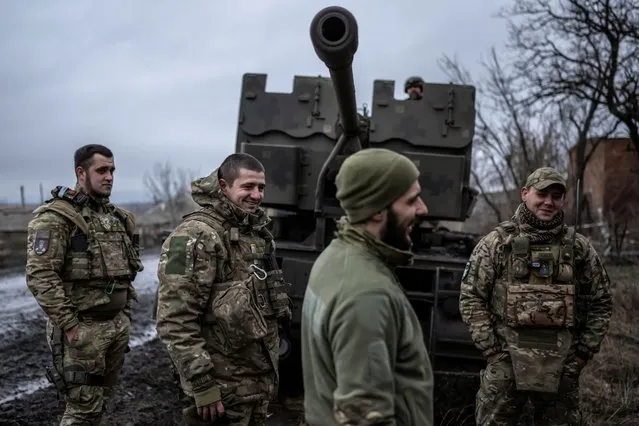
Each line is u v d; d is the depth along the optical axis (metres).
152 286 12.30
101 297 3.37
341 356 1.61
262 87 6.09
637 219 15.58
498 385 3.11
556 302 3.02
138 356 6.35
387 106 5.89
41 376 5.50
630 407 4.51
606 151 17.78
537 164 13.98
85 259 3.32
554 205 3.10
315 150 5.52
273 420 4.50
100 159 3.46
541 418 3.15
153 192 45.53
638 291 7.74
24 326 7.81
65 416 3.27
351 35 3.70
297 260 4.64
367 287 1.64
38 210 3.30
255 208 2.96
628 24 9.91
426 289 4.75
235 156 2.93
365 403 1.56
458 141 5.77
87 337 3.27
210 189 2.87
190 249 2.65
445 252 5.38
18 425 4.13
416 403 1.72
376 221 1.78
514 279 3.13
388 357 1.62
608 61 10.22
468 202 5.98
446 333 4.24
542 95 11.19
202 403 2.58
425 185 5.33
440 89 5.90
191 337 2.60
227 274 2.81
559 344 3.03
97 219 3.44
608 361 5.66
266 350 2.83
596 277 3.15
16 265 14.98
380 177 1.74
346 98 4.39
